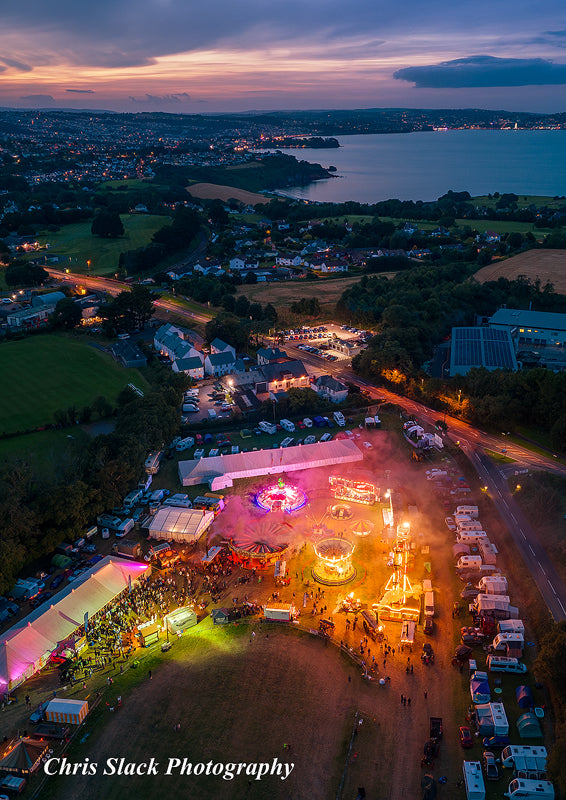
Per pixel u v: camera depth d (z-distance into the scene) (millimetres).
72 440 138500
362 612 87312
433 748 66562
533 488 114875
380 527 109188
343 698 74188
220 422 151250
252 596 92562
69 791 63406
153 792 63188
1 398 164875
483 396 155125
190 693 75188
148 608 89938
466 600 91000
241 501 117500
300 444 140250
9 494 99688
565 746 62000
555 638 74812
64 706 71062
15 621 87250
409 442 141250
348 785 63562
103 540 107562
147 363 192125
